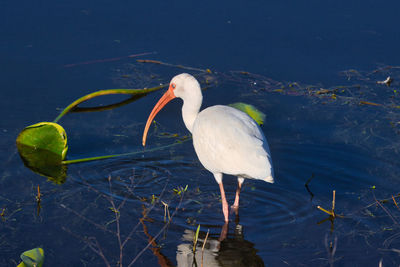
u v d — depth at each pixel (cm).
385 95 1333
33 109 1227
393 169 1055
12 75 1354
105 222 880
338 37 1572
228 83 1384
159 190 994
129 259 789
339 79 1400
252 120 955
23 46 1474
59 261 777
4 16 1614
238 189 953
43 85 1327
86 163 1062
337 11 1717
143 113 1268
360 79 1396
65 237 834
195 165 1080
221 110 966
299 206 956
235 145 895
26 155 1066
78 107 1278
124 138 1157
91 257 789
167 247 824
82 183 994
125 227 870
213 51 1508
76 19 1620
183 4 1750
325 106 1294
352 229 882
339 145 1139
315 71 1432
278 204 965
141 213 916
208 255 809
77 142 1132
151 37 1557
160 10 1703
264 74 1422
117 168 1053
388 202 956
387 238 854
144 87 1340
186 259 796
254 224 902
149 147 1128
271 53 1505
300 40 1560
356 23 1641
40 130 1057
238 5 1755
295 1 1783
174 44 1535
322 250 827
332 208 921
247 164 877
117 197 957
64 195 951
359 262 795
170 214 920
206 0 1778
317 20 1662
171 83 1080
